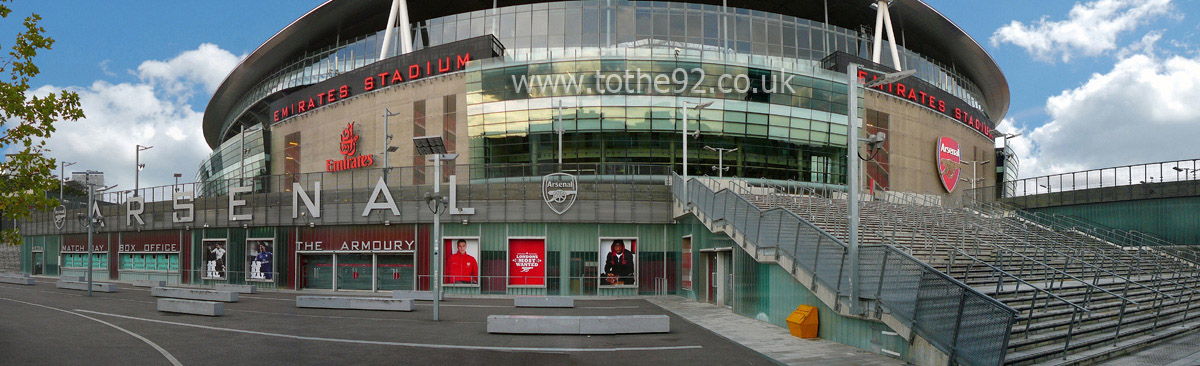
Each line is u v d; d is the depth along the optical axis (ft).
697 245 98.43
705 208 91.40
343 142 174.50
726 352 51.39
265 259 126.11
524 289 110.01
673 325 67.62
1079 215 135.85
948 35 203.10
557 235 110.93
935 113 188.14
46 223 182.91
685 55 150.00
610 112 147.54
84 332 61.57
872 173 167.12
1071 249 88.02
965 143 203.51
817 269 57.47
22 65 44.65
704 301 97.60
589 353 51.11
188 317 74.84
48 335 59.57
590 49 165.58
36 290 120.78
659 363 47.14
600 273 110.32
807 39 177.68
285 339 57.67
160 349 51.90
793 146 155.02
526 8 170.91
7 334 60.13
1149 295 63.77
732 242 80.69
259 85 237.45
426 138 74.28
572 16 168.25
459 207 112.27
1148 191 125.18
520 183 111.75
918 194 170.71
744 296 75.92
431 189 114.93
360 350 51.98
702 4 170.09
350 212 118.83
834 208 101.30
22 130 43.37
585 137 148.36
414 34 183.62
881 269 49.08
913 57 203.10
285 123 196.95
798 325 57.72
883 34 200.03
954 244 77.05
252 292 115.85
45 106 43.93
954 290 41.01
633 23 166.71
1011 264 69.51
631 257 111.14
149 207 147.33
